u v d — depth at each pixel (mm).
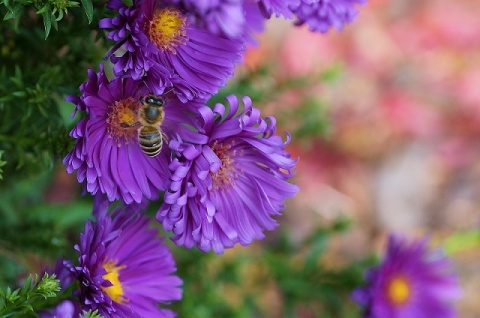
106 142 279
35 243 351
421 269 419
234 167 287
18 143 311
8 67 324
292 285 406
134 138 282
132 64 266
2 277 348
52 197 444
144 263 289
